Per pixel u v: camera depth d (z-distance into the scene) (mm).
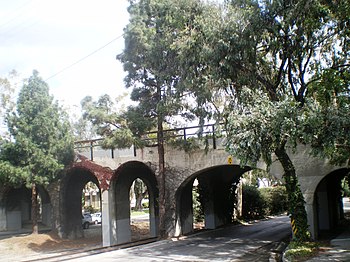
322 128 13484
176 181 25125
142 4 23922
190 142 23641
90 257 19266
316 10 14836
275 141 14867
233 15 16500
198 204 37750
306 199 20422
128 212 28750
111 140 23062
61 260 19250
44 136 27469
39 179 26844
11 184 29391
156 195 31312
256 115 14266
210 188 31328
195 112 19266
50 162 26938
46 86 28438
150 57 21516
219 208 32562
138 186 62906
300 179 20625
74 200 31641
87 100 24656
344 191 44125
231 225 32781
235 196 36406
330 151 14836
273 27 16109
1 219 34156
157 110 22500
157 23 20234
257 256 18047
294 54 16750
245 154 14750
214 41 16656
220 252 19422
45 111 27516
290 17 15594
